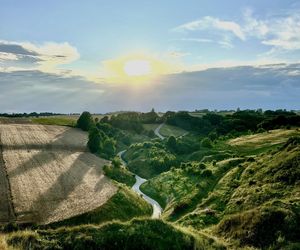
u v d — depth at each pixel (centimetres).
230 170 8488
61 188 8006
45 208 6675
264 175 6400
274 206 4019
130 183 10675
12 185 7756
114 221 3525
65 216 6384
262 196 5312
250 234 3688
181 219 5697
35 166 9681
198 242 3362
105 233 3309
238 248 3481
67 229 3397
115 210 7169
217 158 11044
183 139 16225
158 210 8075
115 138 17738
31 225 5816
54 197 7338
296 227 3550
